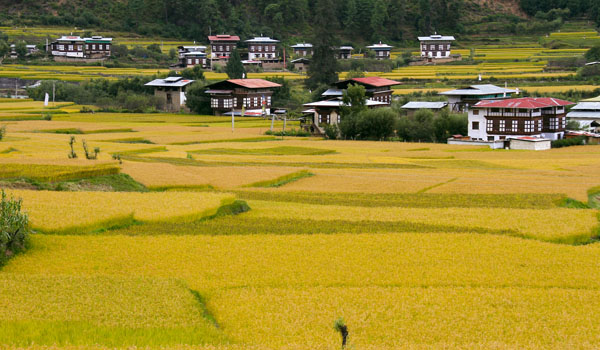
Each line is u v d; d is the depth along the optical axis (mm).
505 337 54625
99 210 89000
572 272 71250
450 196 116188
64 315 55688
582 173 148125
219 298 61875
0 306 57156
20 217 73312
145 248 76438
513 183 131125
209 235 82500
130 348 49188
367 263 72812
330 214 97688
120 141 188750
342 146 199250
